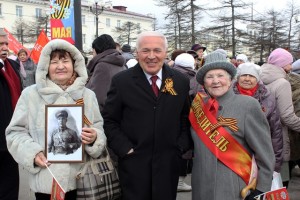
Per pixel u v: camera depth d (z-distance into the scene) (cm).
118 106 273
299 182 518
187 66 520
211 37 3008
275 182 294
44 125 253
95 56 452
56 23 750
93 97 271
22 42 4444
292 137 399
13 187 365
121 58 448
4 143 345
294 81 409
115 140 270
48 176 248
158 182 264
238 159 255
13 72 375
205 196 260
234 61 836
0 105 344
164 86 267
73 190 264
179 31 2984
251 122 254
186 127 284
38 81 253
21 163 247
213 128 259
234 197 252
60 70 258
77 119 250
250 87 345
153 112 265
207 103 267
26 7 5159
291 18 3184
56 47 255
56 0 742
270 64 390
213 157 257
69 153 249
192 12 2909
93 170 260
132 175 265
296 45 3119
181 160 279
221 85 259
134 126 266
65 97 256
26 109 256
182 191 491
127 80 271
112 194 268
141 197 264
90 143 255
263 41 2986
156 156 264
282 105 369
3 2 4931
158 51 263
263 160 254
